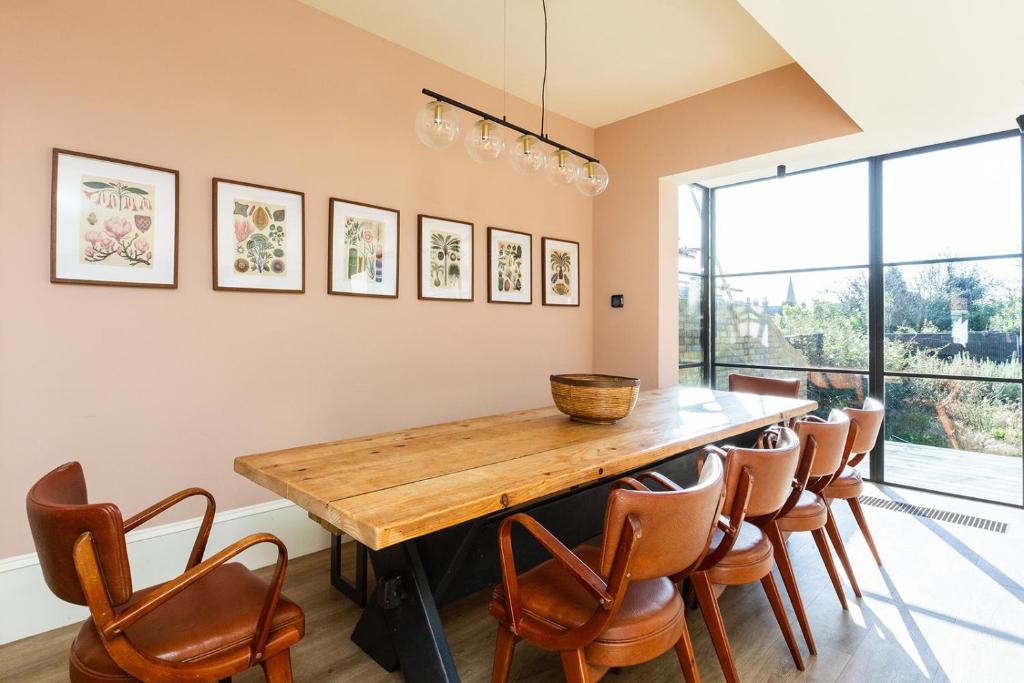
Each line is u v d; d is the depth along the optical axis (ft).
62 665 6.00
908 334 12.08
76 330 6.86
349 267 9.45
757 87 11.60
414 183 10.48
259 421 8.45
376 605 6.08
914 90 8.70
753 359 14.62
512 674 5.83
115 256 7.07
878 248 12.39
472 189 11.56
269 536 3.95
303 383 8.93
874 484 12.44
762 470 5.08
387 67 9.98
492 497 4.43
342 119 9.36
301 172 8.84
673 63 10.96
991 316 11.06
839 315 13.07
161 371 7.52
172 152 7.54
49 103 6.62
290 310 8.76
